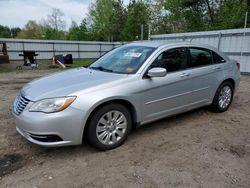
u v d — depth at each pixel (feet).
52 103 9.64
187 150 11.08
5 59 66.18
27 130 9.84
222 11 84.58
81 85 10.55
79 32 156.25
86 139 10.95
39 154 10.73
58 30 188.44
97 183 8.64
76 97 9.86
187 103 13.83
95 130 10.50
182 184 8.59
